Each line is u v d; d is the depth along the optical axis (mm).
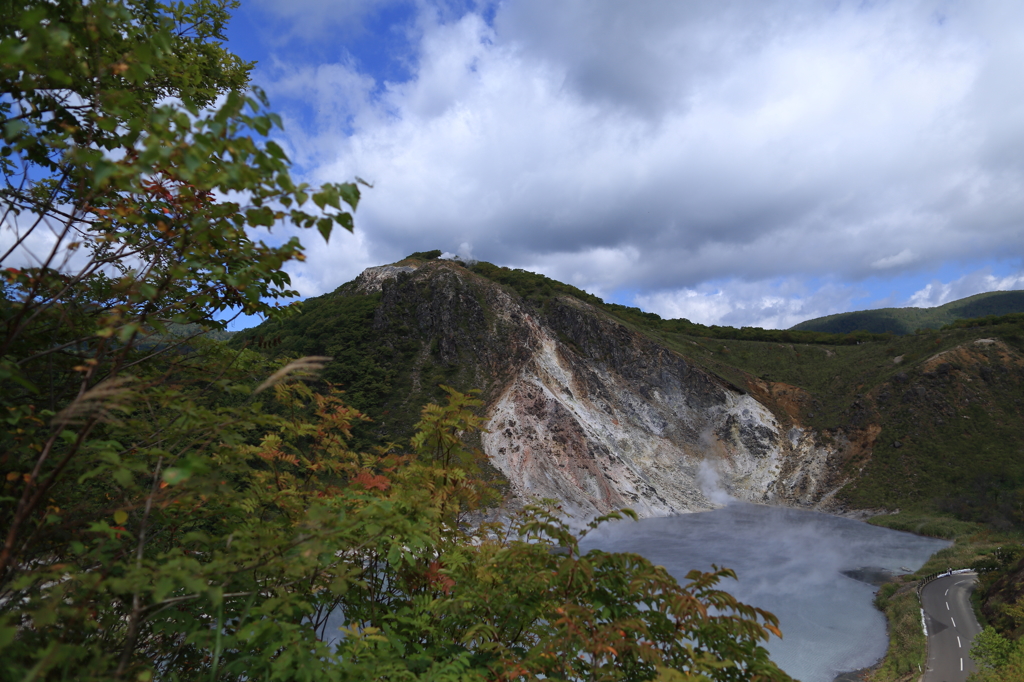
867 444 68250
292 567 1996
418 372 67625
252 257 2422
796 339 99938
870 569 40562
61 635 1824
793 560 42125
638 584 2510
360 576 2889
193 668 2492
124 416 2395
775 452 71562
